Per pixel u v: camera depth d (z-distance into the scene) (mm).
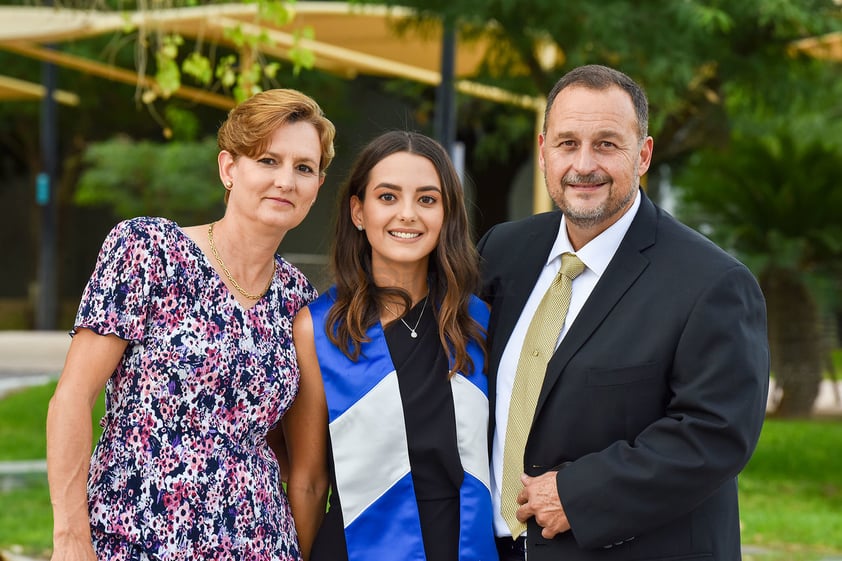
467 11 7895
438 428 2994
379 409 2998
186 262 2854
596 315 2900
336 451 3004
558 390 2904
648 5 7840
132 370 2809
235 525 2812
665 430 2719
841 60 10141
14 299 25531
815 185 9977
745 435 2693
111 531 2754
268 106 2867
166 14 7289
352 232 3133
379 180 3037
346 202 3129
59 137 22109
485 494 2994
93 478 2811
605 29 7516
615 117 2867
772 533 6406
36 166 22000
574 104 2885
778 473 8328
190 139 19469
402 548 2955
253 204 2891
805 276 10172
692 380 2738
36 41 9445
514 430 2992
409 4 8172
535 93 9797
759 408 2740
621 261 2936
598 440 2844
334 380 3025
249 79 5875
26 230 25797
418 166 3041
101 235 25531
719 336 2738
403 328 3086
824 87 10633
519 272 3195
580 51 7887
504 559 3061
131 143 19547
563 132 2895
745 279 2822
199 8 8008
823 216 10031
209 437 2822
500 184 19781
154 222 2852
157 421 2787
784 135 10367
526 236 3283
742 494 7586
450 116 9250
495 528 3049
